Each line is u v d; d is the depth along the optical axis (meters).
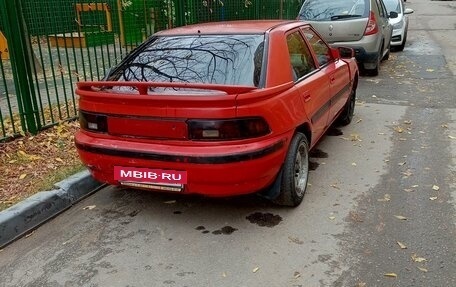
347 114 6.38
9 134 5.35
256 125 3.30
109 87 3.68
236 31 4.13
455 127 6.27
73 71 7.91
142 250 3.42
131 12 6.89
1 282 3.07
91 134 3.67
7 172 4.55
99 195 4.39
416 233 3.55
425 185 4.42
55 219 3.93
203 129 3.23
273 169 3.54
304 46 4.62
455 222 3.71
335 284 2.95
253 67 3.68
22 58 5.21
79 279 3.09
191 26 4.58
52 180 4.30
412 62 11.66
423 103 7.68
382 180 4.57
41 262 3.30
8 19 5.02
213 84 3.46
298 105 3.90
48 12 5.44
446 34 17.38
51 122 5.77
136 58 4.12
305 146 4.10
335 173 4.77
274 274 3.08
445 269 3.08
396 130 6.23
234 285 2.97
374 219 3.79
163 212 4.00
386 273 3.05
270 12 12.55
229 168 3.24
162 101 3.26
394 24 13.11
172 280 3.05
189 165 3.27
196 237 3.58
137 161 3.44
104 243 3.53
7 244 3.54
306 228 3.66
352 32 9.44
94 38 6.21
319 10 9.91
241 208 4.03
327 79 4.87
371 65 9.81
